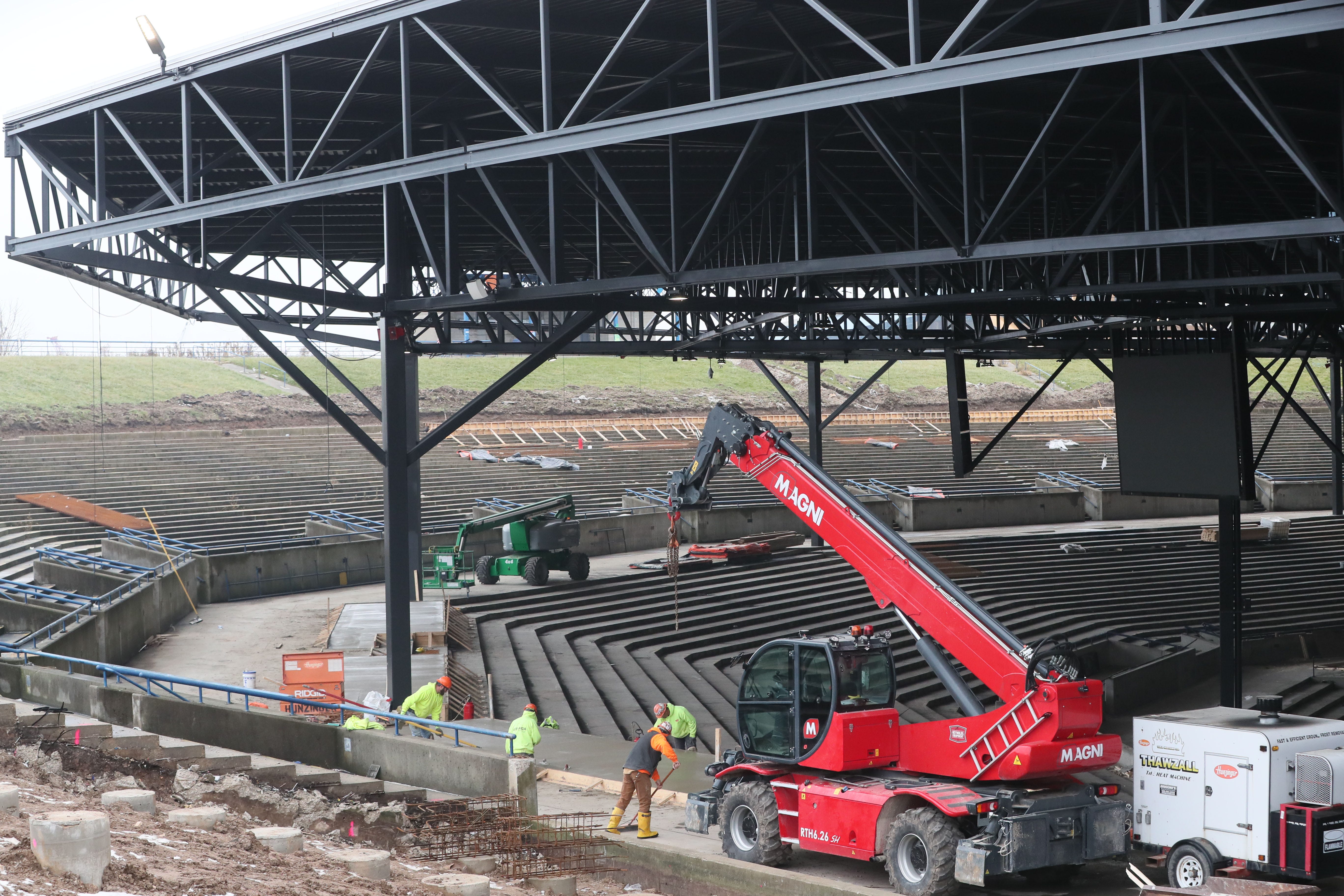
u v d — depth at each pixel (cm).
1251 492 2534
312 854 1002
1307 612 4481
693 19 1812
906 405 7706
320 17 1833
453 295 2209
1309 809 1230
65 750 1349
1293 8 1110
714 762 1922
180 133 2306
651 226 2991
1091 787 1283
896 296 3419
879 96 1352
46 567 3375
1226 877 1272
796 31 1862
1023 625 4125
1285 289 3175
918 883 1212
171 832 940
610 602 3859
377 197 2595
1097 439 7200
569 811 1612
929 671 3522
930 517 5722
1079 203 2925
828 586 4300
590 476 5669
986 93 2095
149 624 3064
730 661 3431
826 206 2820
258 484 4831
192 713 1564
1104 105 2183
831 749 1311
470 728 1705
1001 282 2931
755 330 3712
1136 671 3488
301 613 3488
